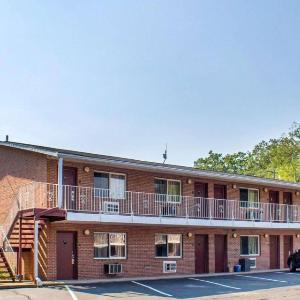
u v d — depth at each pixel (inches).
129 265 1125.7
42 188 1003.3
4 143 1090.1
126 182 1137.4
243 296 850.1
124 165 1095.6
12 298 767.7
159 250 1194.6
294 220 1512.1
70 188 1032.2
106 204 1088.8
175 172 1203.9
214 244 1315.2
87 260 1054.4
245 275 1235.2
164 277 1151.6
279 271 1371.8
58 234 1018.1
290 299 818.2
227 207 1320.1
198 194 1300.4
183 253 1239.5
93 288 909.2
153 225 1144.2
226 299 812.6
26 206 1032.8
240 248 1380.4
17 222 1003.3
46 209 935.0
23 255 1044.5
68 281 987.9
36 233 924.6
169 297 823.7
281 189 1531.7
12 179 1091.3
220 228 1314.0
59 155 969.5
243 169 3107.8
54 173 1027.3
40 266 1006.4
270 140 3068.4
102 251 1088.2
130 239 1137.4
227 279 1127.6
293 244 1549.0
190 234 1259.8
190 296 842.2
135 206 1141.7
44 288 892.0
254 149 3134.8
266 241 1457.9
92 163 1063.0
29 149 1027.9
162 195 1198.9
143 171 1174.3
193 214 1254.3
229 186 1365.7
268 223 1381.6
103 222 1028.5
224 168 3122.5
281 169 2795.3
